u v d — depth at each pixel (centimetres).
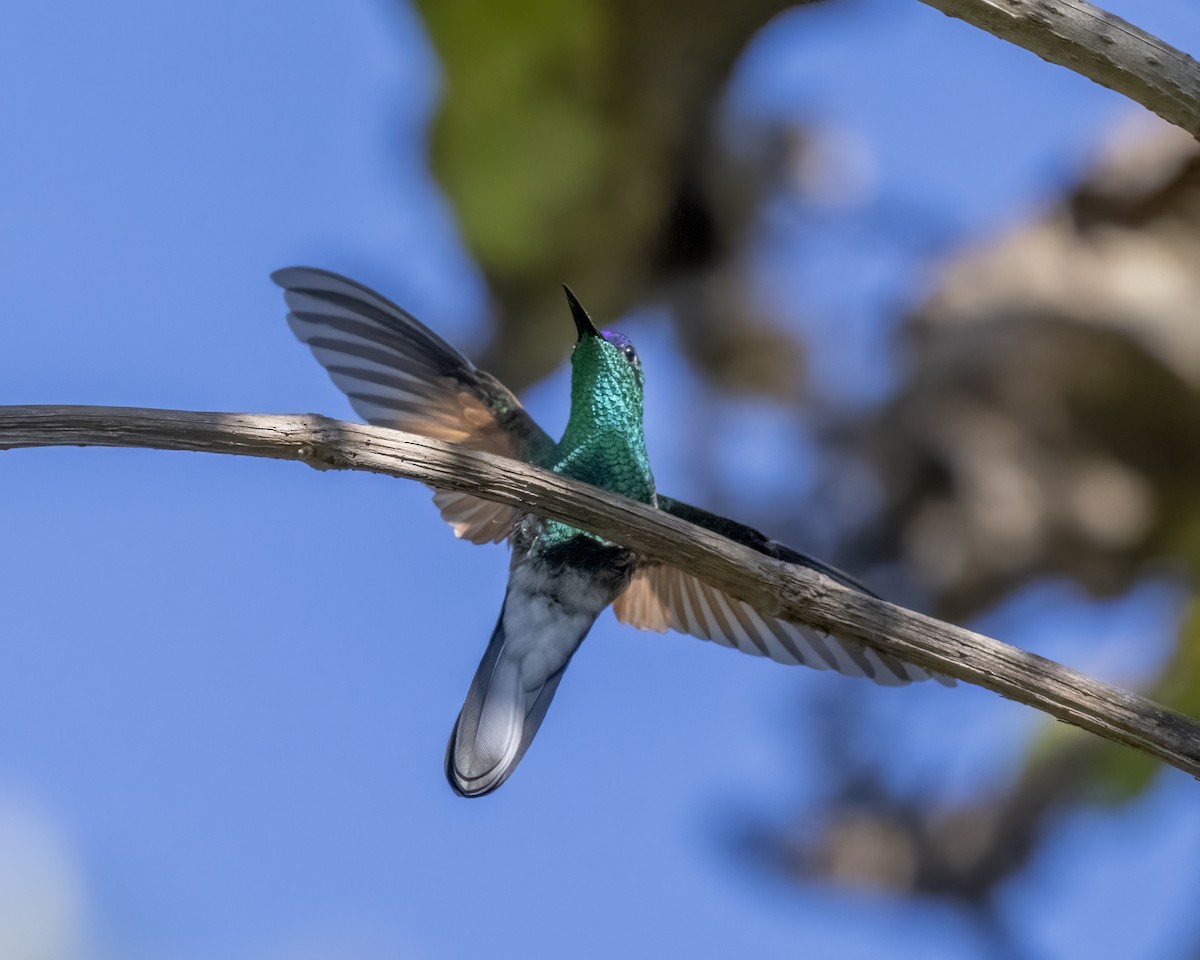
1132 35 569
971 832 1093
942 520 1055
